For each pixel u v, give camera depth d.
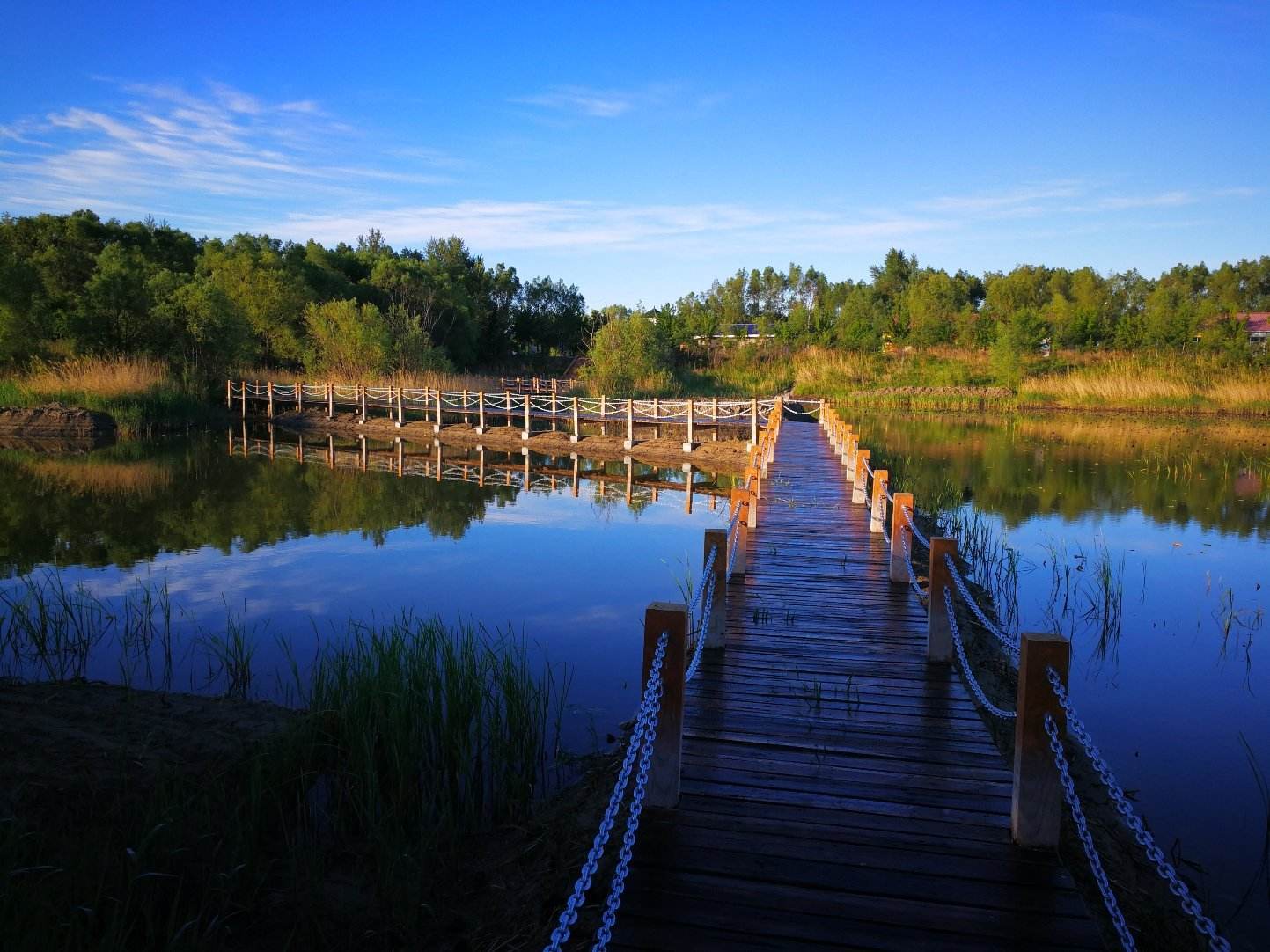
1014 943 3.02
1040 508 14.62
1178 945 3.35
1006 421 31.58
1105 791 4.90
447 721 5.13
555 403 27.39
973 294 69.12
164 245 47.66
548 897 3.56
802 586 7.98
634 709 6.12
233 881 3.65
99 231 44.44
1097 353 45.41
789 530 10.58
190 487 16.86
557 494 17.36
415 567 10.77
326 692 5.81
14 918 3.22
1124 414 34.62
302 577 10.16
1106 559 10.09
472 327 49.78
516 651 7.39
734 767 4.37
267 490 16.84
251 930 3.52
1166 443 24.61
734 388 41.12
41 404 24.72
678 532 13.30
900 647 6.33
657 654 3.84
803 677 5.70
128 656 7.18
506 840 4.30
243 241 49.19
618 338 36.12
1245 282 81.62
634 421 24.98
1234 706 6.34
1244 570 10.37
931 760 4.46
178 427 27.17
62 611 8.33
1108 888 2.96
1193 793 4.95
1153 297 55.72
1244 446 23.70
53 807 4.25
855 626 6.82
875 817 3.87
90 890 3.52
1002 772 4.34
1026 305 55.97
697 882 3.38
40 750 4.87
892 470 17.78
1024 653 3.56
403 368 35.19
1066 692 3.47
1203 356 39.09
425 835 4.22
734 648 6.27
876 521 10.34
